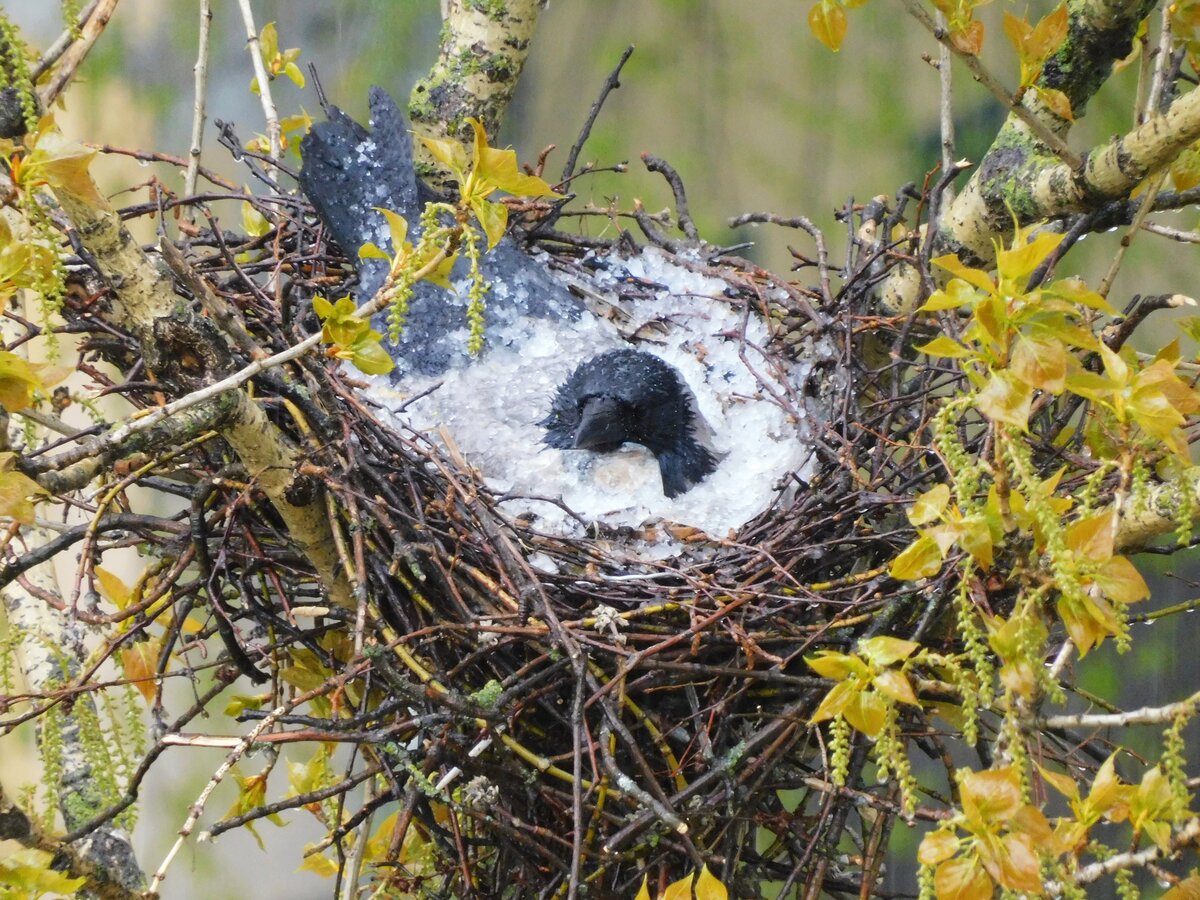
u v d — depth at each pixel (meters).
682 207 6.54
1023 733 2.98
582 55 9.02
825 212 8.84
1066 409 4.48
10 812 3.19
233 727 7.96
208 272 5.34
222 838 8.16
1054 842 2.75
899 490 4.77
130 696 4.01
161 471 4.77
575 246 6.61
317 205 5.71
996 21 8.55
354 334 3.32
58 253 3.30
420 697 3.83
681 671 4.19
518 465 5.60
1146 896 6.57
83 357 5.08
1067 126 5.18
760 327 6.23
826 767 4.02
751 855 4.67
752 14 8.92
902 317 5.46
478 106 6.23
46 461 3.08
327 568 4.33
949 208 5.65
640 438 5.82
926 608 4.24
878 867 4.16
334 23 8.61
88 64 8.16
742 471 5.80
